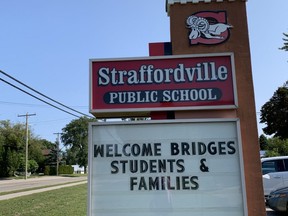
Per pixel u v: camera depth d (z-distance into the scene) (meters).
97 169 5.52
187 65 5.83
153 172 5.47
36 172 82.50
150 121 5.61
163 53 6.39
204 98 5.72
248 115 5.80
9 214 12.43
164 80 5.80
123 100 5.78
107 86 5.83
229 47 6.11
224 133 5.55
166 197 5.39
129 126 5.63
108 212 5.38
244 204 5.26
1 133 62.19
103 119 6.42
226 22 6.19
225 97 5.71
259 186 5.58
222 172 5.43
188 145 5.53
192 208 5.34
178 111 5.82
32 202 16.44
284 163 13.61
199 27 6.19
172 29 6.22
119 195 5.43
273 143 63.31
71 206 14.41
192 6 6.27
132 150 5.55
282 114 46.34
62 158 106.88
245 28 6.16
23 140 67.25
